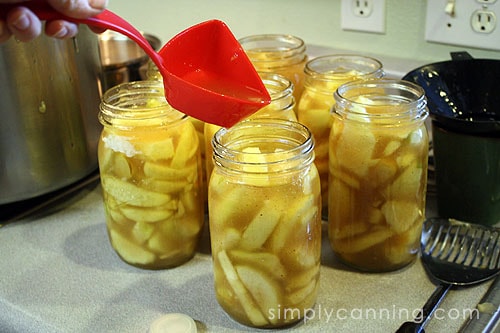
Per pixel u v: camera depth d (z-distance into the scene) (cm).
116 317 59
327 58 73
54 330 58
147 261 65
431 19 80
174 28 112
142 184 61
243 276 54
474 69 71
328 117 68
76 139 76
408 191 60
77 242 72
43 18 49
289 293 54
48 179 74
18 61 67
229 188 53
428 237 67
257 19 99
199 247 70
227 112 52
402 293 60
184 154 63
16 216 78
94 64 78
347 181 61
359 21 87
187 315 58
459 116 72
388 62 85
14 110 69
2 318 62
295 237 53
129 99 66
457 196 69
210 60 57
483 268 61
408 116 58
